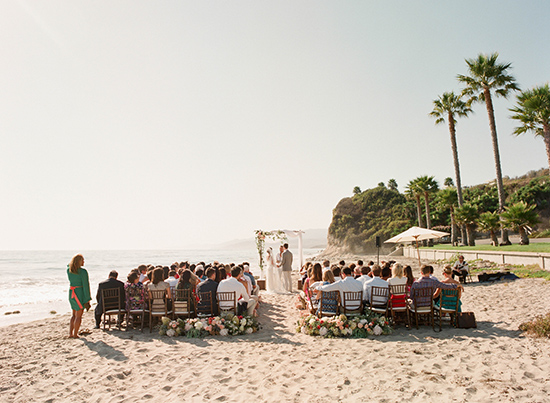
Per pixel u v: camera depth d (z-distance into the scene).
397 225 69.88
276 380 5.32
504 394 4.46
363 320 7.73
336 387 4.96
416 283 8.02
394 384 4.93
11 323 12.09
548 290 11.99
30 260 69.06
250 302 9.77
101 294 8.89
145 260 70.56
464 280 16.30
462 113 36.44
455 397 4.45
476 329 7.76
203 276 10.77
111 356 6.79
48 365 6.41
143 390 5.14
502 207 28.06
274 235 19.02
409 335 7.56
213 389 5.07
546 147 21.83
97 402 4.79
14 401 4.88
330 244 85.88
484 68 28.95
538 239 42.88
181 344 7.49
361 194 89.06
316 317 8.26
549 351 5.96
